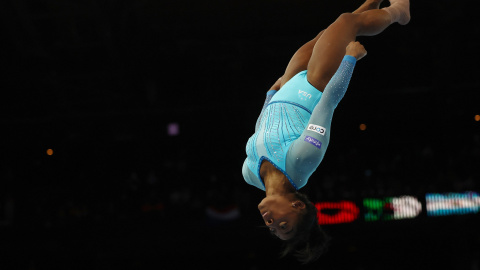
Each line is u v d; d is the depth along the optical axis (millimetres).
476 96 18797
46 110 19703
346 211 16031
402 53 18578
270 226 3670
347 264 19547
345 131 20641
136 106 19750
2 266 17250
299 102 3826
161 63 18297
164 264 19812
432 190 16141
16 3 15578
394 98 19281
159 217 16578
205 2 16078
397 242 19484
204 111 19438
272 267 19797
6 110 19484
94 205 17156
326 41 3889
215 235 16406
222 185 17484
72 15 16141
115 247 16578
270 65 18875
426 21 17281
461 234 16125
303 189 16469
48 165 20391
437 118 19781
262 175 3789
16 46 17047
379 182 17094
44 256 17062
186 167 19156
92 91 19219
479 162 17031
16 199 17031
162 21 16828
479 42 17672
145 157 20219
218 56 18500
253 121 19359
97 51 17641
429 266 19312
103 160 20109
